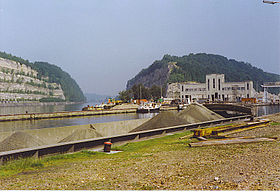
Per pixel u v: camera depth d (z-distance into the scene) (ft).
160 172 31.76
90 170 35.58
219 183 24.95
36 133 85.35
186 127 94.27
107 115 334.44
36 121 248.32
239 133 71.20
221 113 227.81
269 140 50.93
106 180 29.40
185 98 533.55
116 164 39.11
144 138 77.10
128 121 124.67
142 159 42.32
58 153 54.24
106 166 37.99
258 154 38.09
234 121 119.24
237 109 212.84
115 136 67.46
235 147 46.24
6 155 44.52
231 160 35.55
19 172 36.96
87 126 104.68
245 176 26.91
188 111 150.20
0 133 77.92
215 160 36.58
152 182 27.22
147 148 57.21
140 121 131.85
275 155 36.40
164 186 25.31
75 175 32.71
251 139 53.93
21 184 28.91
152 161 39.78
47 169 38.45
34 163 42.37
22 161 42.86
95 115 330.95
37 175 33.96
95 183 28.12
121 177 30.40
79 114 315.37
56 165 41.65
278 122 95.76
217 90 510.99
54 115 285.84
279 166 30.07
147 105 413.18
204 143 52.70
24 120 254.88
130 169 34.65
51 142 88.02
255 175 26.94
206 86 521.65
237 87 495.82
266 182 24.17
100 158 47.44
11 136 63.67
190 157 40.78
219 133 70.23
